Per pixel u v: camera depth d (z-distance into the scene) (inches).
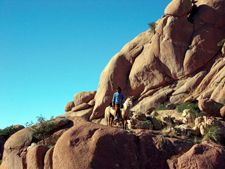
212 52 1061.8
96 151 306.7
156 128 494.0
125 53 1272.1
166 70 1133.7
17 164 421.1
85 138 322.0
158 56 1152.8
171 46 1117.1
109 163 302.2
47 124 452.8
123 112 439.2
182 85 1083.9
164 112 782.5
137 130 384.5
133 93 1213.7
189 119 505.7
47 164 353.1
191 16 1168.2
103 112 1272.1
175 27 1119.0
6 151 451.8
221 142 400.8
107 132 327.3
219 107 483.2
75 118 488.1
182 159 302.4
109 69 1278.3
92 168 294.5
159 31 1169.4
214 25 1094.4
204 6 1127.6
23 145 434.9
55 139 443.8
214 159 297.0
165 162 310.8
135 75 1199.6
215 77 1005.2
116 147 316.2
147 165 309.4
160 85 1146.0
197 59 1063.6
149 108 1108.5
